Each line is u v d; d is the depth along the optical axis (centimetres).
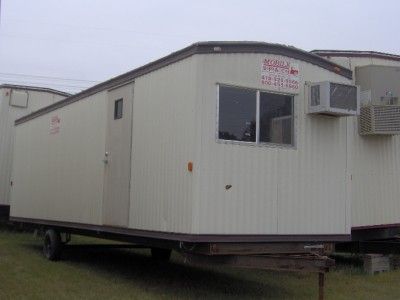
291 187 805
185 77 760
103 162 974
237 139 762
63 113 1174
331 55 1090
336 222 851
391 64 1117
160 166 801
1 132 1738
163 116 804
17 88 1767
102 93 1002
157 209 798
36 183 1296
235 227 747
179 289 848
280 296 812
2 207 1727
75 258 1202
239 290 851
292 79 819
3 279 890
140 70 875
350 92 827
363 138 1073
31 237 1599
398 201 1122
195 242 721
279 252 791
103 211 963
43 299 751
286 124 812
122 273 998
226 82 758
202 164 729
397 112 1030
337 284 921
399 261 1097
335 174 856
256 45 785
